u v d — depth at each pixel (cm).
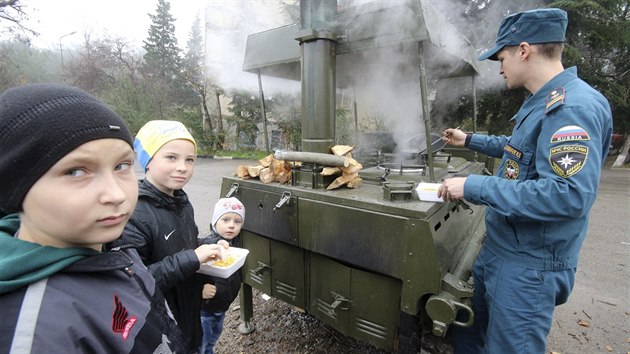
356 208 146
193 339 137
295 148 1003
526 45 136
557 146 118
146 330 70
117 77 1912
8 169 53
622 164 1109
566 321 249
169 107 1583
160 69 1797
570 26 888
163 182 129
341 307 162
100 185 58
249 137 1565
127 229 112
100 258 66
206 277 141
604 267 335
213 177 872
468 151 304
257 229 192
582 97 121
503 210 122
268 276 200
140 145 133
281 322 240
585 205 112
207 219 488
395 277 137
